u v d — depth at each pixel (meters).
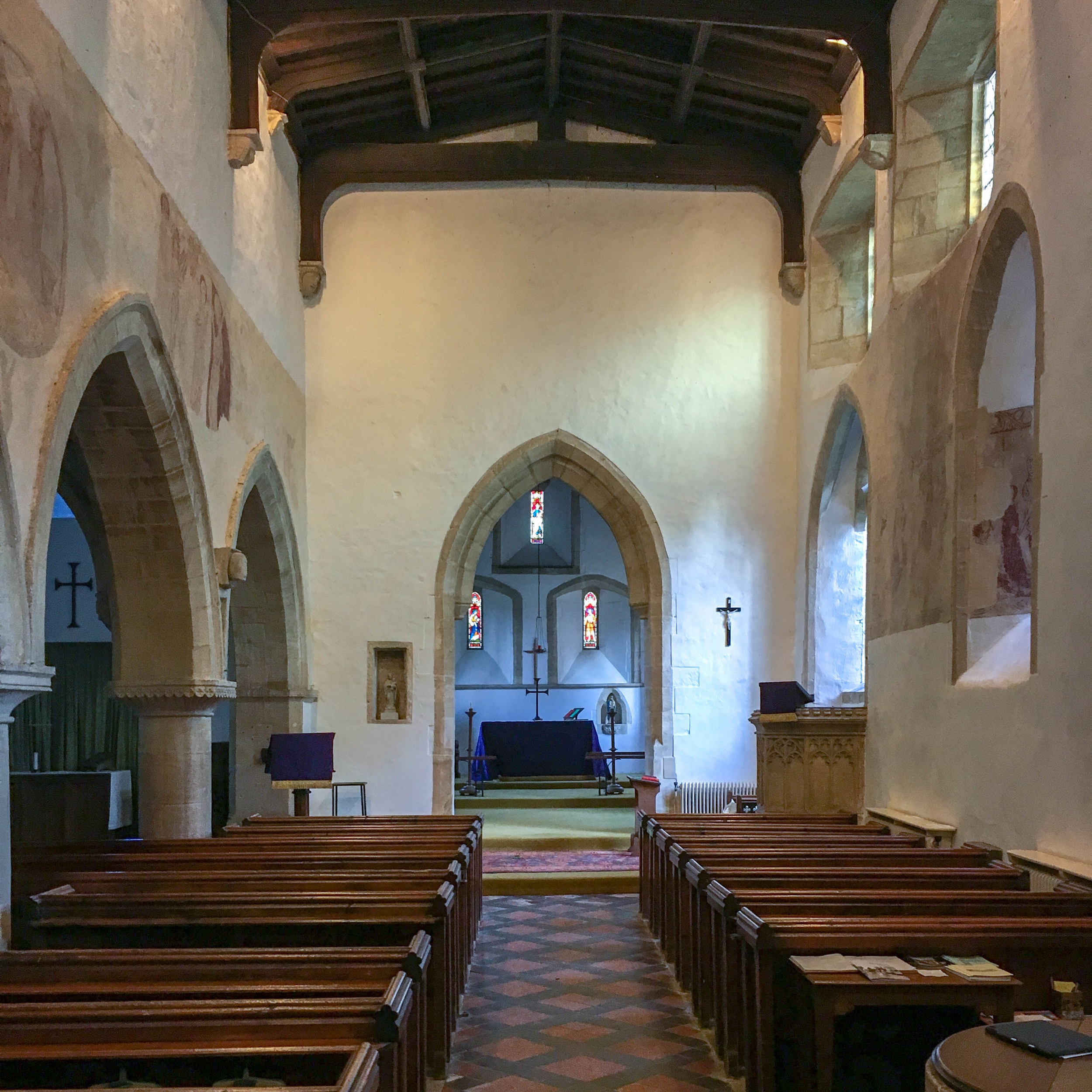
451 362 14.44
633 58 13.15
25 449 5.95
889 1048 5.32
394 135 14.34
